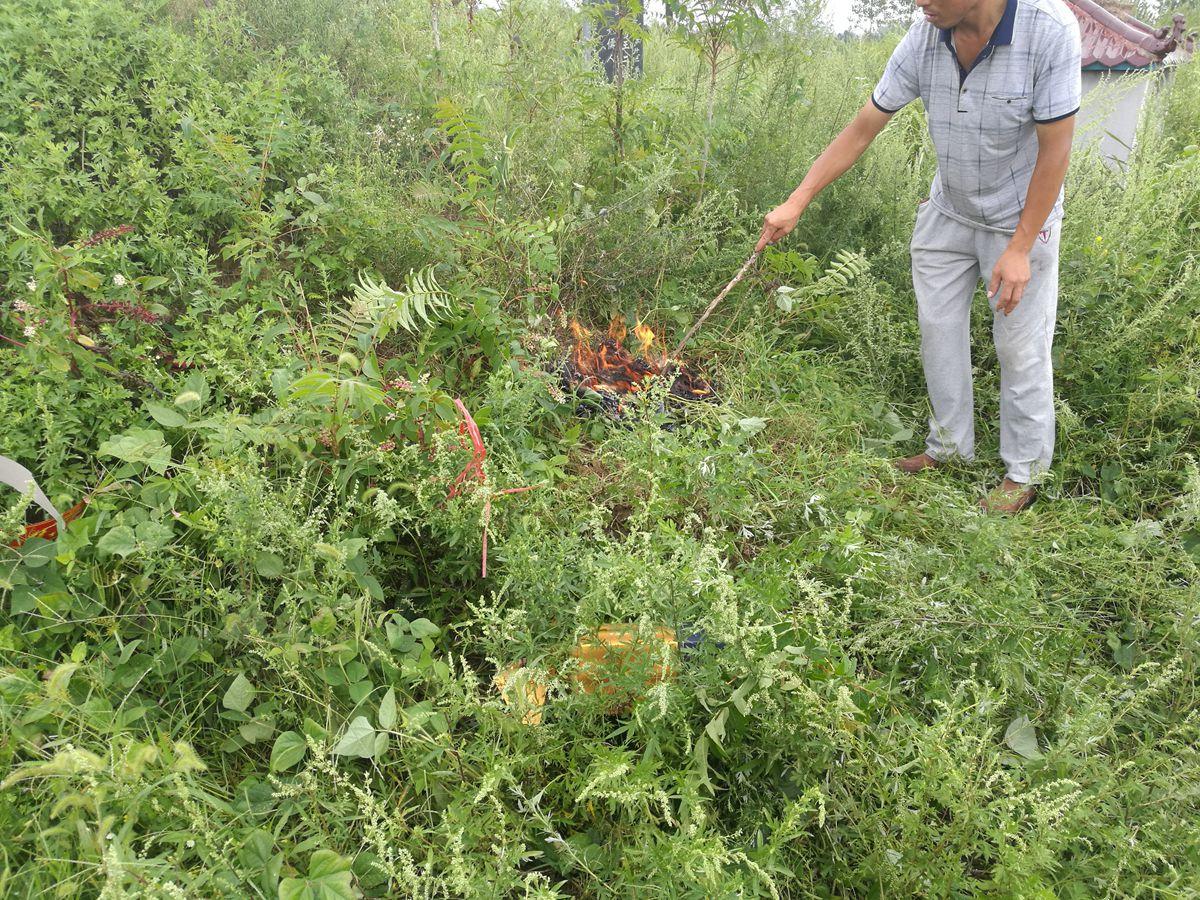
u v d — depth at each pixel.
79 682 1.95
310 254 3.33
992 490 3.62
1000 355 3.48
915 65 3.21
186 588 2.12
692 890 1.73
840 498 3.12
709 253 4.32
